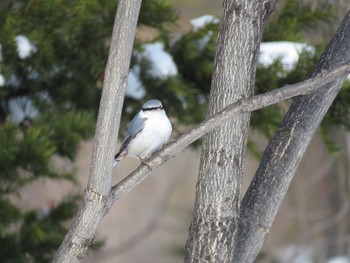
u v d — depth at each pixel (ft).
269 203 23.86
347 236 58.39
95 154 20.04
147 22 36.65
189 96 37.50
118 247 81.00
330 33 40.32
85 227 20.42
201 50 37.76
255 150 39.58
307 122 23.91
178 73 39.11
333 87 23.89
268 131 38.17
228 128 22.18
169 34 38.04
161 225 85.51
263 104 21.15
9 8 35.83
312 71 24.52
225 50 22.21
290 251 63.41
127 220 89.45
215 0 69.10
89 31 36.14
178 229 67.72
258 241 23.80
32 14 35.22
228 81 22.09
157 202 89.51
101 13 35.27
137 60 36.99
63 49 36.83
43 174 35.50
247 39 22.13
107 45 37.50
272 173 23.93
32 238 36.40
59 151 36.19
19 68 37.09
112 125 19.84
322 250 61.41
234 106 21.31
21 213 36.42
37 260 37.24
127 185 21.18
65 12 35.04
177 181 83.76
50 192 73.77
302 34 39.65
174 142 21.57
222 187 22.18
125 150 33.60
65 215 38.04
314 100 23.93
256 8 22.22
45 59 35.99
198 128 21.45
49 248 37.32
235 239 22.50
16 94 38.27
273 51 36.83
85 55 36.76
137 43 36.40
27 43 35.91
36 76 37.63
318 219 67.21
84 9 34.63
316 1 42.04
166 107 38.47
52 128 35.50
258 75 36.45
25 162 34.60
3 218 35.53
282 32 37.55
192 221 22.70
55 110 37.81
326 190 65.72
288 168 23.89
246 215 23.86
